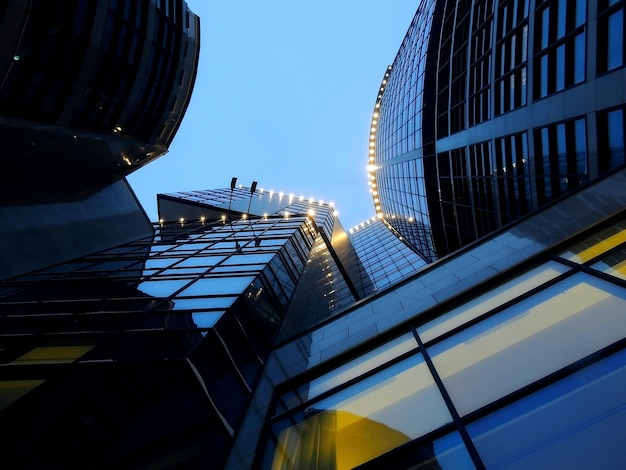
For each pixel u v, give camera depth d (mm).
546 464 4730
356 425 7457
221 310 12406
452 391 6840
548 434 5066
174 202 46500
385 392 7949
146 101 29391
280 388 10695
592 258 8539
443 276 12695
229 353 10945
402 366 8562
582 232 10062
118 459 7184
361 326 12516
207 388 9125
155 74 29281
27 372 9406
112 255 23828
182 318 11938
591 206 11062
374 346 10555
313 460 7156
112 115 26969
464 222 33062
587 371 5590
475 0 28734
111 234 28125
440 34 36938
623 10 13820
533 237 11523
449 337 8680
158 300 13828
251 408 9680
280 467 7344
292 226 32750
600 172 15172
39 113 21375
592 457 4500
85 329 11695
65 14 20062
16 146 21453
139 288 15594
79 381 8930
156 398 8398
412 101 44969
